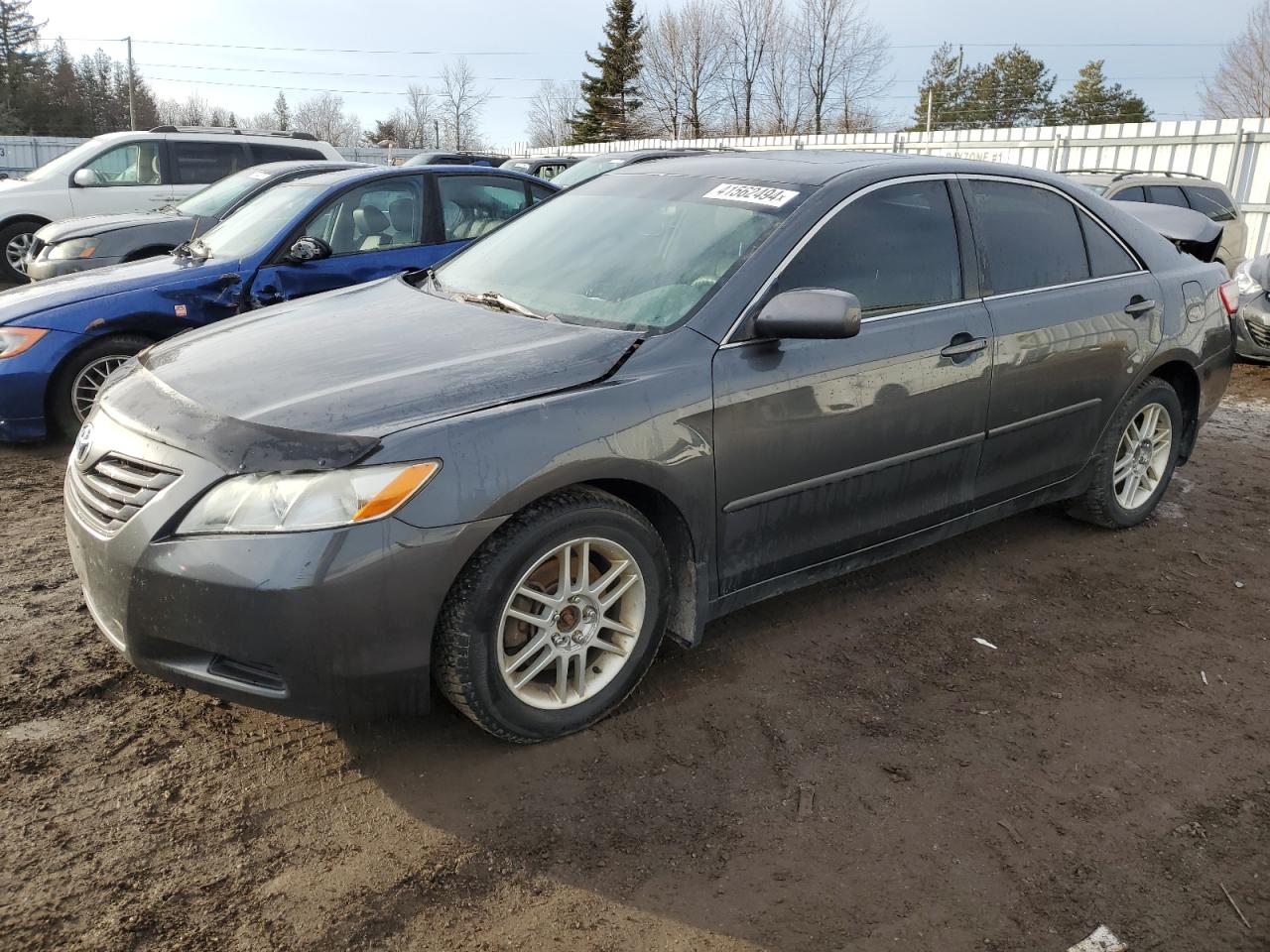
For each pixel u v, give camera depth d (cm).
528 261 363
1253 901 232
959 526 384
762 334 298
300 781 262
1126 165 1605
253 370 280
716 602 312
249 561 231
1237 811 265
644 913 221
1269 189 1412
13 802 248
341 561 231
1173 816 262
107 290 552
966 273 366
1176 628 371
